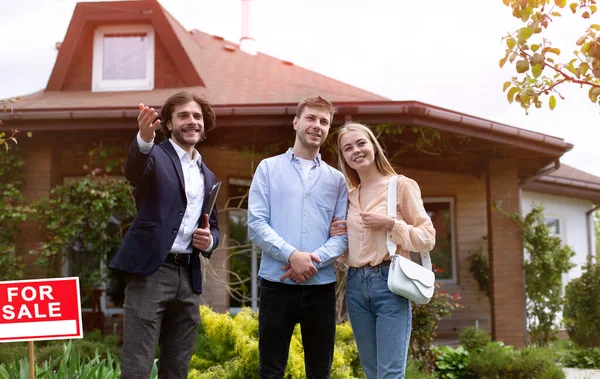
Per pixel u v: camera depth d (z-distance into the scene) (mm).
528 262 8453
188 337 2928
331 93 8258
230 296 7961
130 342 2715
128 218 7395
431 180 9742
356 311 2986
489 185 8148
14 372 3559
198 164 3094
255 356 3830
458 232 9617
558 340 9469
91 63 9188
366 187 3129
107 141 7562
